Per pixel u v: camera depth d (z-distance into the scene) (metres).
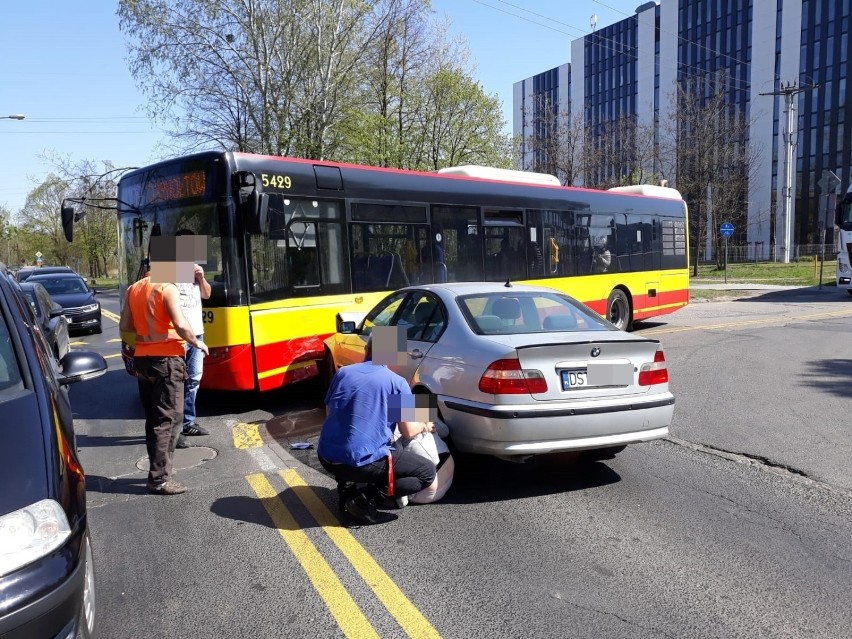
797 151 56.09
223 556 3.99
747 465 5.57
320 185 8.32
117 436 6.86
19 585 2.37
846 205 23.22
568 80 72.31
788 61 55.84
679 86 44.75
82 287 18.06
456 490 5.10
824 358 10.66
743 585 3.55
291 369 7.94
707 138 41.66
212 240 7.52
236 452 6.13
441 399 5.05
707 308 20.64
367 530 4.36
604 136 44.34
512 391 4.61
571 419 4.67
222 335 7.39
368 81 28.30
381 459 4.37
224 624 3.25
